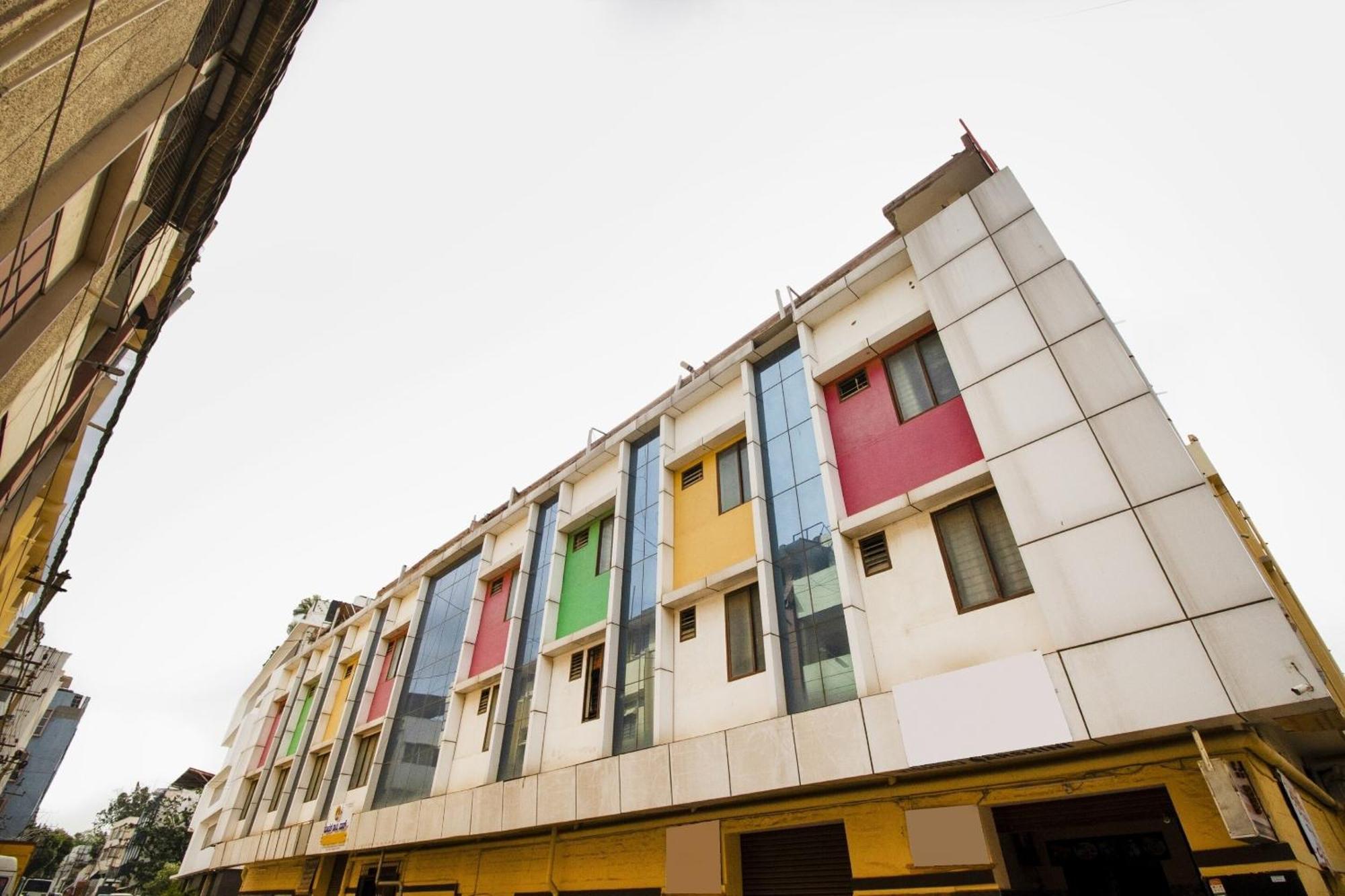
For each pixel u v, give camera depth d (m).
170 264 9.65
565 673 14.57
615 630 13.30
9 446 5.39
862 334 11.62
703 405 14.69
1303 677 5.52
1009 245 9.52
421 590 22.02
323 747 22.02
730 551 12.24
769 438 12.58
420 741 17.97
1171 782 6.52
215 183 8.84
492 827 12.73
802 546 10.88
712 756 9.55
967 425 9.58
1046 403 8.21
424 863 16.14
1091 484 7.47
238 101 7.65
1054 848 8.12
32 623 13.11
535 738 13.96
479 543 20.33
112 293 7.03
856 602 9.49
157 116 4.52
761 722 9.20
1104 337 8.07
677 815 10.62
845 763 8.12
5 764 24.84
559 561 16.41
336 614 30.83
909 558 9.45
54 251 4.28
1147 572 6.74
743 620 11.37
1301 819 6.91
